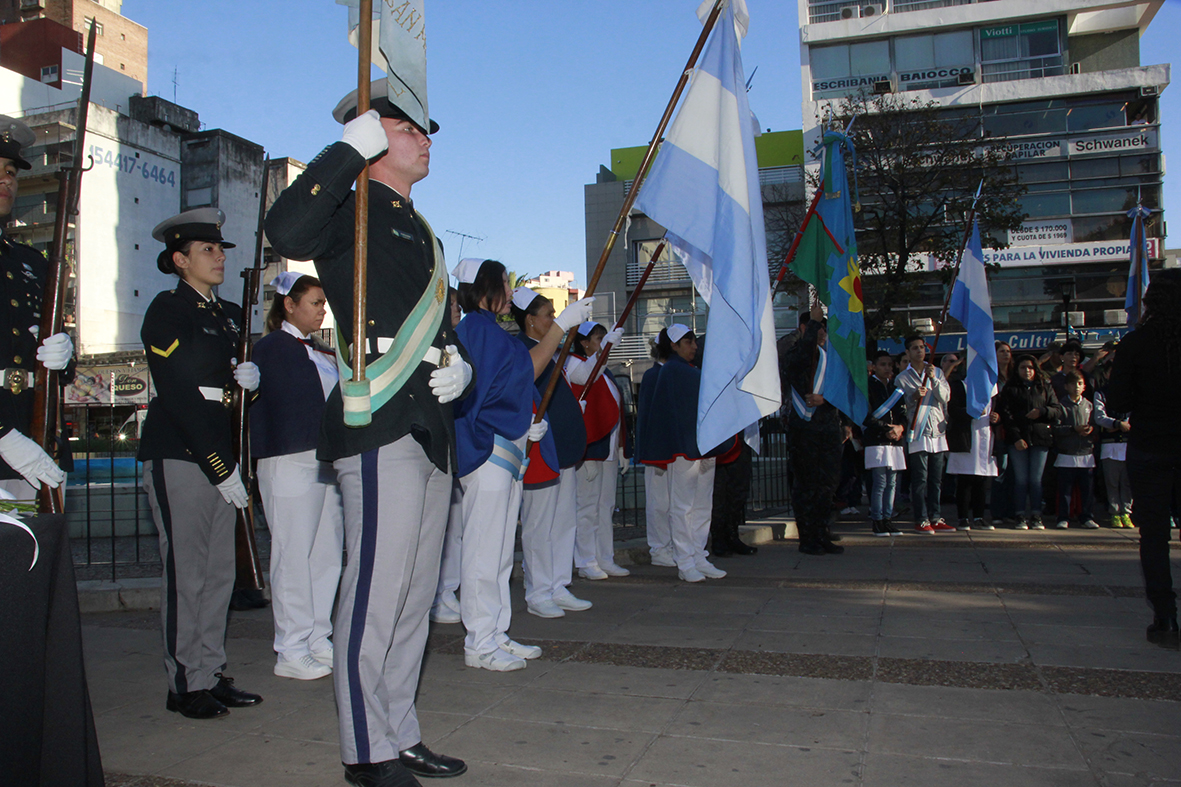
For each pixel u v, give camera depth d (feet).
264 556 24.36
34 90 125.80
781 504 39.42
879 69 98.58
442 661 14.64
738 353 15.42
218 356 12.21
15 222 118.83
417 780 9.36
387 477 9.29
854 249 24.84
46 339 9.97
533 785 9.45
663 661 14.23
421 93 9.27
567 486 18.43
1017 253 94.27
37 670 6.55
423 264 9.84
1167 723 10.94
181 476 11.99
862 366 24.54
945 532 30.55
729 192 15.75
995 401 33.71
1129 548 25.79
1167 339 14.40
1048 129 94.32
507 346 14.47
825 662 13.89
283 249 8.72
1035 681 12.71
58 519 6.89
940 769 9.64
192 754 10.59
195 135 133.90
